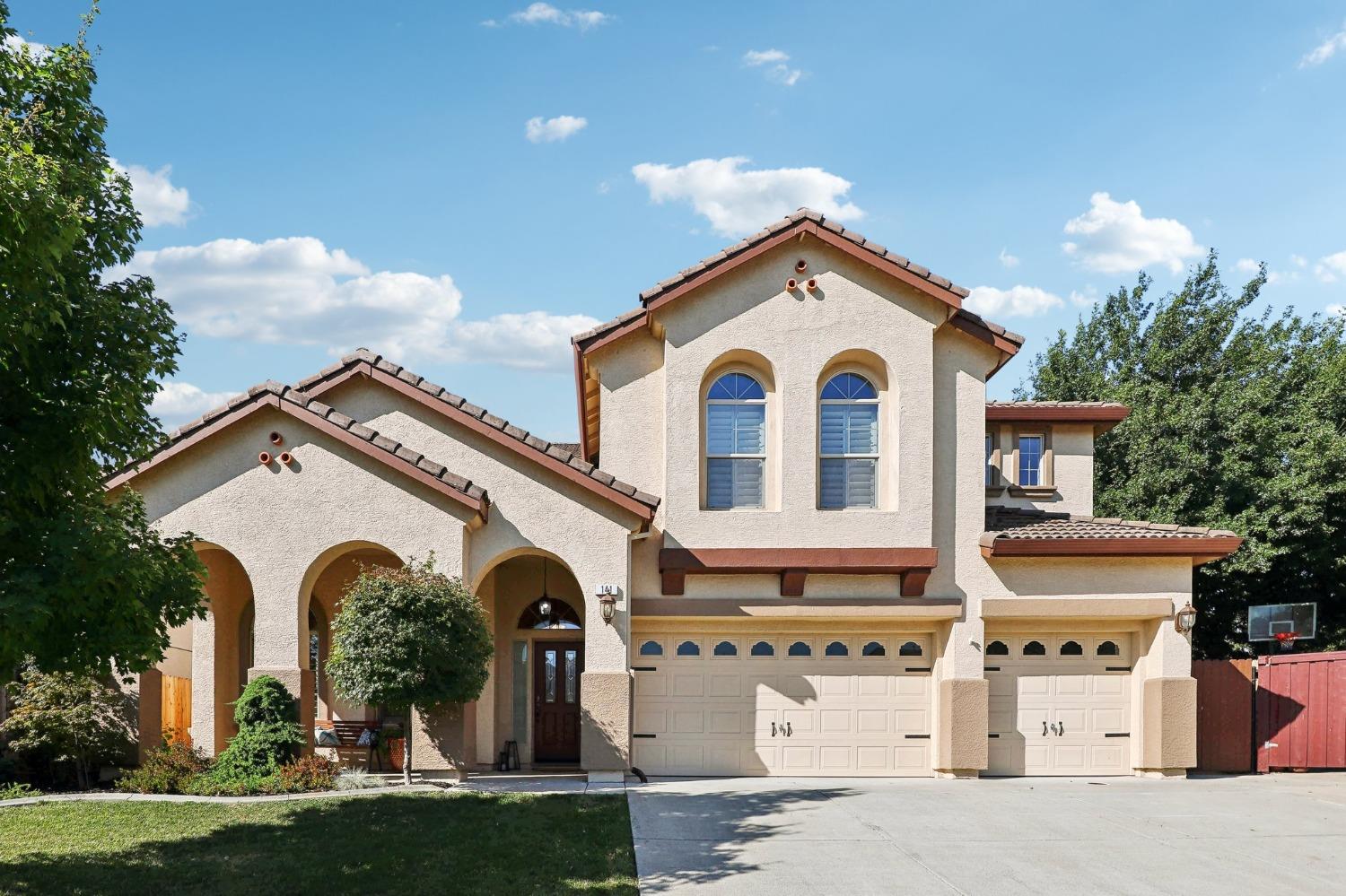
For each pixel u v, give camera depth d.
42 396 9.23
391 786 15.33
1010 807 14.36
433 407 17.17
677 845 12.01
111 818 13.12
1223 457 26.70
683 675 17.89
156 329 10.09
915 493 17.42
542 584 19.44
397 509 16.17
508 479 16.97
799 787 16.09
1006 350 17.88
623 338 17.98
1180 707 17.58
